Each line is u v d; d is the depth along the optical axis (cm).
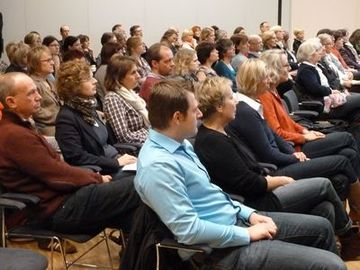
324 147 336
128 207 235
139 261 181
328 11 1171
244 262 180
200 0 1083
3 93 232
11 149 226
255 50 701
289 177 269
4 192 228
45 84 376
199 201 190
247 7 1127
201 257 186
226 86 235
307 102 462
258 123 282
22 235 230
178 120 183
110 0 1001
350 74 691
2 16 864
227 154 229
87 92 282
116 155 316
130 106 342
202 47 519
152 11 1042
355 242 289
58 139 276
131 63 344
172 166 177
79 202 231
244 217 205
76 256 300
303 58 488
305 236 205
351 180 295
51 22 956
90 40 992
